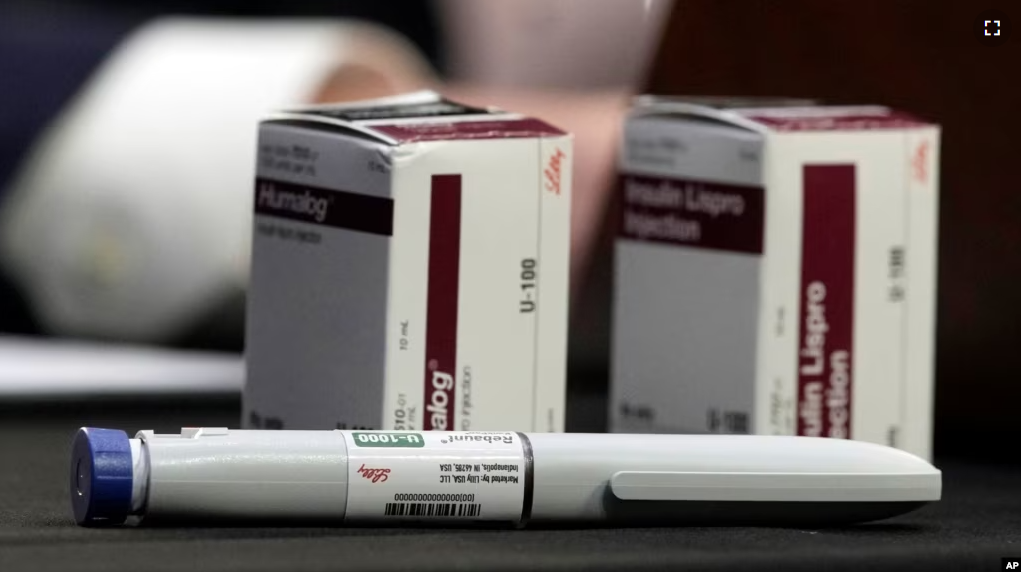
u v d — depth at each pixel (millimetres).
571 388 3035
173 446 1525
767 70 2541
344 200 1732
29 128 3842
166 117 3561
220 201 3424
